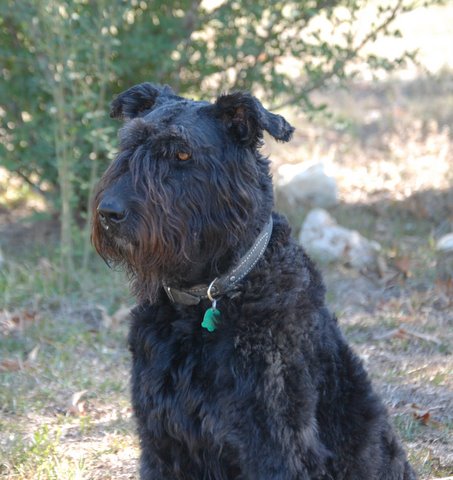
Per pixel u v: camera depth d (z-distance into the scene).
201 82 9.45
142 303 4.27
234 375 3.95
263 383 3.91
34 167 9.17
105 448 5.50
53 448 5.42
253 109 4.02
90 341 7.05
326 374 4.17
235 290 4.06
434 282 8.27
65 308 7.62
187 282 4.12
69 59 7.89
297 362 3.98
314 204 10.17
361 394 4.34
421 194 10.37
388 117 13.42
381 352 6.96
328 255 8.66
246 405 3.93
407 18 21.09
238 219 4.10
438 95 14.62
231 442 4.00
